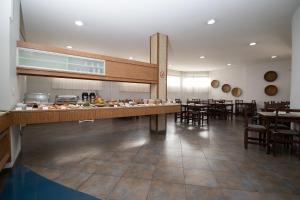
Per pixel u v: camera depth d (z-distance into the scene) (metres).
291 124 4.11
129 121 7.58
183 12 3.71
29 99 5.15
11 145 2.60
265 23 4.21
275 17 3.90
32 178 2.30
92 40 5.68
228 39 5.39
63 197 1.87
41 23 4.34
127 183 2.18
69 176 2.36
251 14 3.76
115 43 5.98
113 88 9.21
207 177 2.35
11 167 2.58
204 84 11.77
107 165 2.73
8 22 2.49
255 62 8.93
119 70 4.07
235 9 3.55
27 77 6.94
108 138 4.47
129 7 3.54
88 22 4.27
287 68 8.38
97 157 3.08
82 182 2.20
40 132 5.14
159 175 2.39
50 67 3.13
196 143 4.02
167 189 2.04
